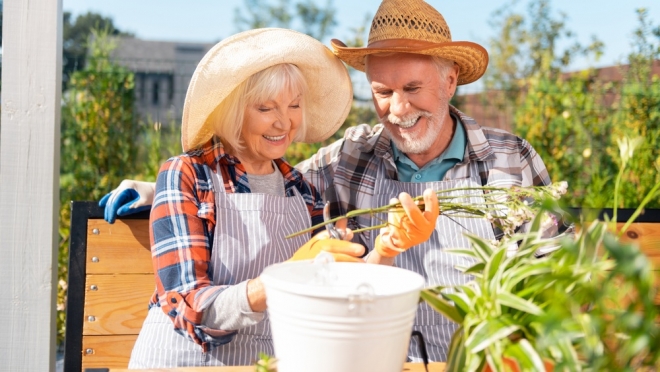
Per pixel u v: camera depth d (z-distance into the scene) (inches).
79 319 74.0
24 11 66.7
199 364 63.7
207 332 59.3
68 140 165.5
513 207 52.1
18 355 68.7
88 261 74.9
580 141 173.8
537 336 33.9
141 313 75.4
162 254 63.9
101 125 165.9
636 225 81.8
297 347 35.5
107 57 185.2
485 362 35.4
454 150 82.9
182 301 60.6
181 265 62.8
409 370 46.5
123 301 75.1
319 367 35.2
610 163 170.1
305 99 77.1
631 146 38.5
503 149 84.0
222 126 70.2
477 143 82.9
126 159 168.2
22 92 67.2
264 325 66.2
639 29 188.2
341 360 34.8
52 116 67.8
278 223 69.0
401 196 51.8
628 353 27.3
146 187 76.2
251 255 66.5
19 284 68.3
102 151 166.1
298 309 34.8
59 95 69.8
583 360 34.6
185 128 70.6
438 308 37.8
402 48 75.7
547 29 331.6
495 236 78.2
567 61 290.7
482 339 34.3
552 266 34.0
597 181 155.7
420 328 75.1
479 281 38.0
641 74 189.3
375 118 196.9
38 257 68.5
